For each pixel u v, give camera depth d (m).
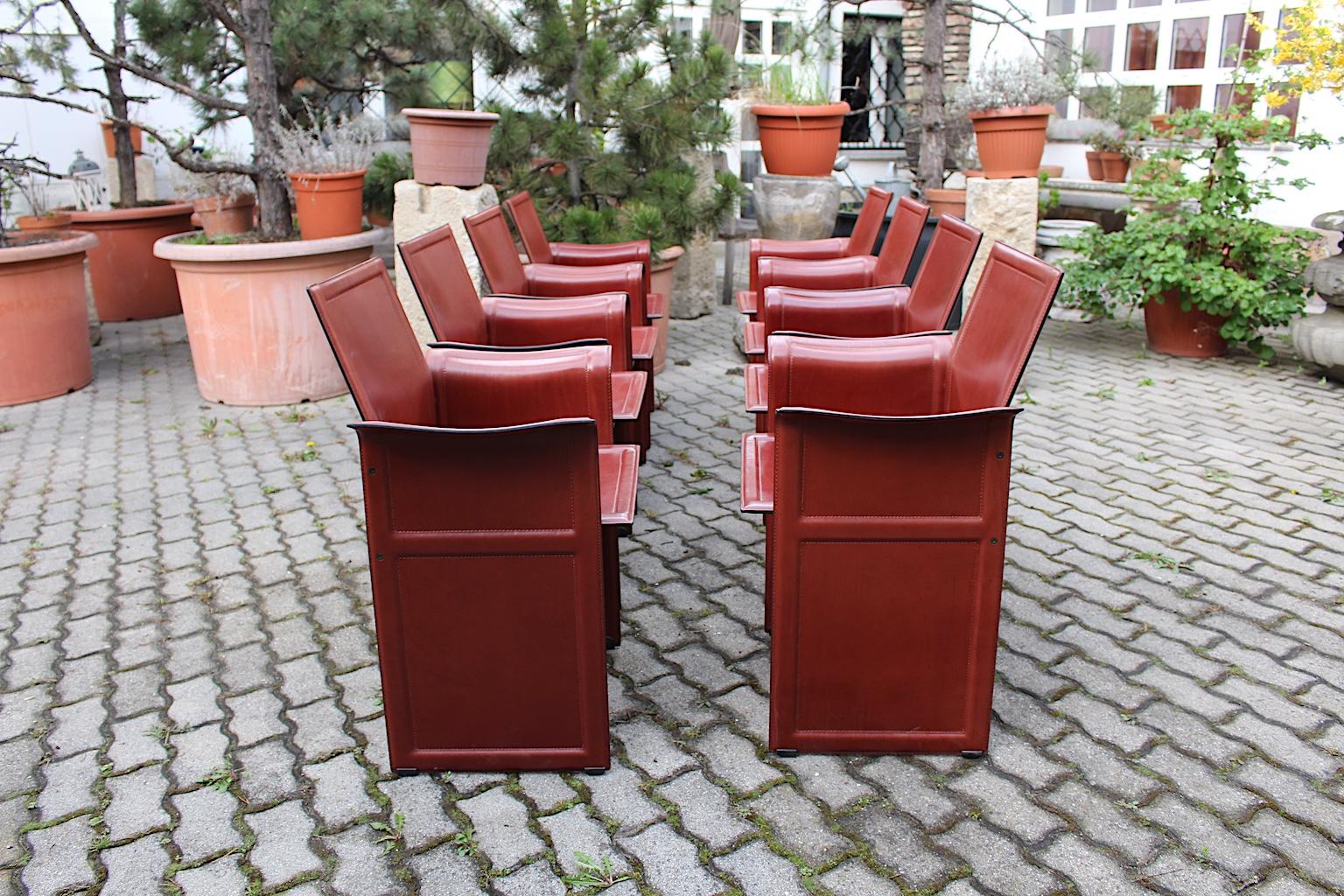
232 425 4.49
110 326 6.39
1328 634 2.67
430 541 2.00
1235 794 2.08
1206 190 5.00
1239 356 5.24
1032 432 4.19
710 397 4.80
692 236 5.04
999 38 7.86
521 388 2.33
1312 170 6.12
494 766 2.16
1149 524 3.33
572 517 1.98
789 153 5.59
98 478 3.91
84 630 2.81
